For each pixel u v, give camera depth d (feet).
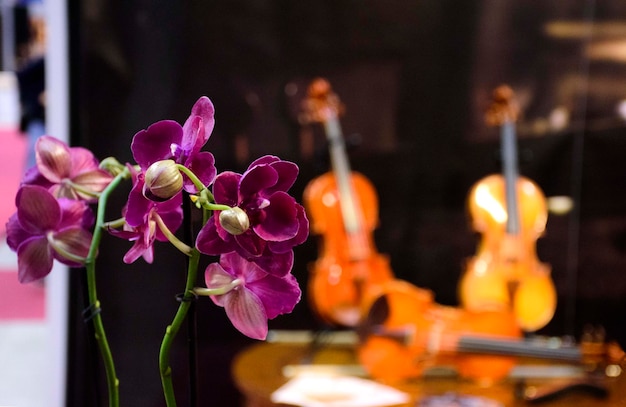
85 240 2.41
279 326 7.51
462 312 6.42
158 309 6.91
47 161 2.47
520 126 7.62
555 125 7.63
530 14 7.45
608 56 7.47
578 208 7.73
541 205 7.07
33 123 12.13
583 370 6.12
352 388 6.10
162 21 6.77
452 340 6.21
